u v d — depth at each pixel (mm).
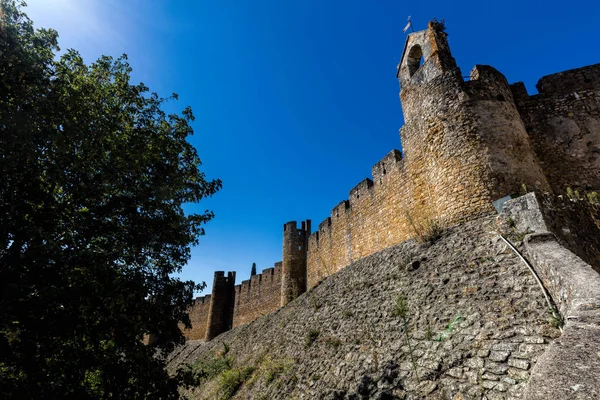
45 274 4746
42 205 5398
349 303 10219
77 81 6730
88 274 5223
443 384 4730
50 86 5574
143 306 5988
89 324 5211
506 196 8406
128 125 7637
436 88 10719
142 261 6926
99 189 6168
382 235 15438
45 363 4926
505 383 4086
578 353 2279
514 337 4676
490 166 8891
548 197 6879
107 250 5906
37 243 4492
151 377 5918
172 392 6211
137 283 5840
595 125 10430
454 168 9508
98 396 5430
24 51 5246
